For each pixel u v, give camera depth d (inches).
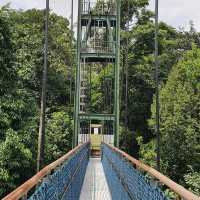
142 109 1713.8
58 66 1470.2
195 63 1295.5
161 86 1640.0
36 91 1318.9
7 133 744.3
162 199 205.3
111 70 1672.0
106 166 728.3
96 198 533.0
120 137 1646.2
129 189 366.6
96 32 1107.3
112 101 1610.5
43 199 213.0
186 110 1256.8
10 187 743.1
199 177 1042.1
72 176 424.2
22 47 1278.3
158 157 755.4
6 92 823.1
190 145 1208.8
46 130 1254.3
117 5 1031.6
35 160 834.2
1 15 842.8
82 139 1021.2
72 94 1502.2
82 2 1043.3
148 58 1713.8
